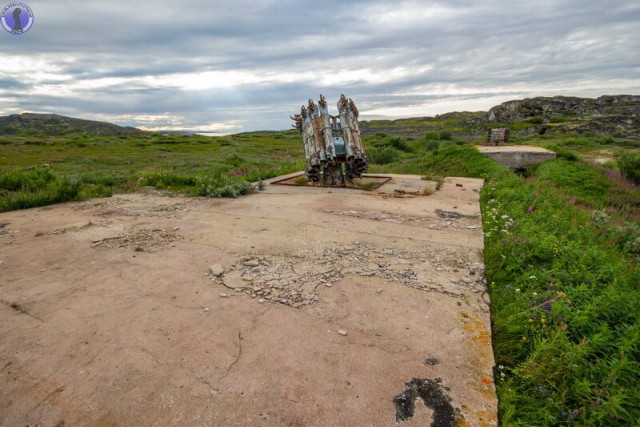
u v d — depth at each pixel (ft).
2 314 9.39
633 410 6.27
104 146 150.30
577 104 323.37
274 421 6.22
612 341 8.21
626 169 44.42
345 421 6.23
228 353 7.87
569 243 14.10
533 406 6.67
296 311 9.50
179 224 17.71
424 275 11.63
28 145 142.10
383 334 8.58
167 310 9.53
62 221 18.52
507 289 10.92
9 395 6.77
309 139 29.27
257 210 20.52
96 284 11.04
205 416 6.31
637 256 17.34
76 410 6.44
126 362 7.58
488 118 344.28
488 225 17.42
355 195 25.07
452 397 6.75
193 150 141.38
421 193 25.84
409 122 442.09
